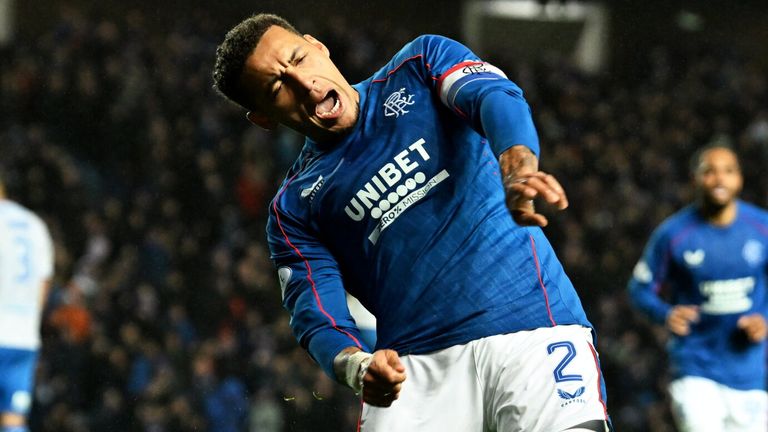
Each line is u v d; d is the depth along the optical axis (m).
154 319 28.45
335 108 6.96
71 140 38.56
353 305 13.51
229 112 40.34
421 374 6.80
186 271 32.31
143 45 42.50
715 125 48.19
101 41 41.62
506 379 6.59
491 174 6.94
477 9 55.53
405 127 6.91
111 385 26.16
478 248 6.77
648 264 16.17
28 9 49.06
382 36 48.66
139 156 37.97
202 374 26.62
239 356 28.39
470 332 6.69
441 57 6.98
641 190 42.44
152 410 25.70
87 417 25.59
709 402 15.38
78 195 34.53
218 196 35.94
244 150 37.88
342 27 47.66
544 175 5.48
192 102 40.34
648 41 56.72
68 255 31.28
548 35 56.50
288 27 7.20
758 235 15.54
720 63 54.19
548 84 48.41
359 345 6.99
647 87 52.38
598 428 6.42
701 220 15.83
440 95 6.86
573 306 6.95
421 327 6.81
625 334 32.06
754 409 15.44
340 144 7.10
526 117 6.20
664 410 30.31
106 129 38.50
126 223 33.31
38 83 39.25
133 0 50.31
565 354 6.62
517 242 6.86
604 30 56.44
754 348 15.52
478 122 6.52
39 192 34.31
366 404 7.02
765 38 58.06
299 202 7.26
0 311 14.09
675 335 15.84
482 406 6.70
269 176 37.66
